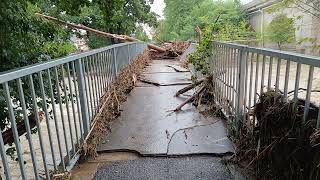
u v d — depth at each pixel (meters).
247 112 2.71
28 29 3.33
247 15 17.28
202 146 2.92
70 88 2.62
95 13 11.75
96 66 3.63
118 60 5.38
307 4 3.74
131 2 16.72
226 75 3.61
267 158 2.14
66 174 2.28
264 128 2.18
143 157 2.75
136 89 6.20
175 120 3.81
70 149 2.89
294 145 1.84
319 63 1.60
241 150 2.59
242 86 2.87
